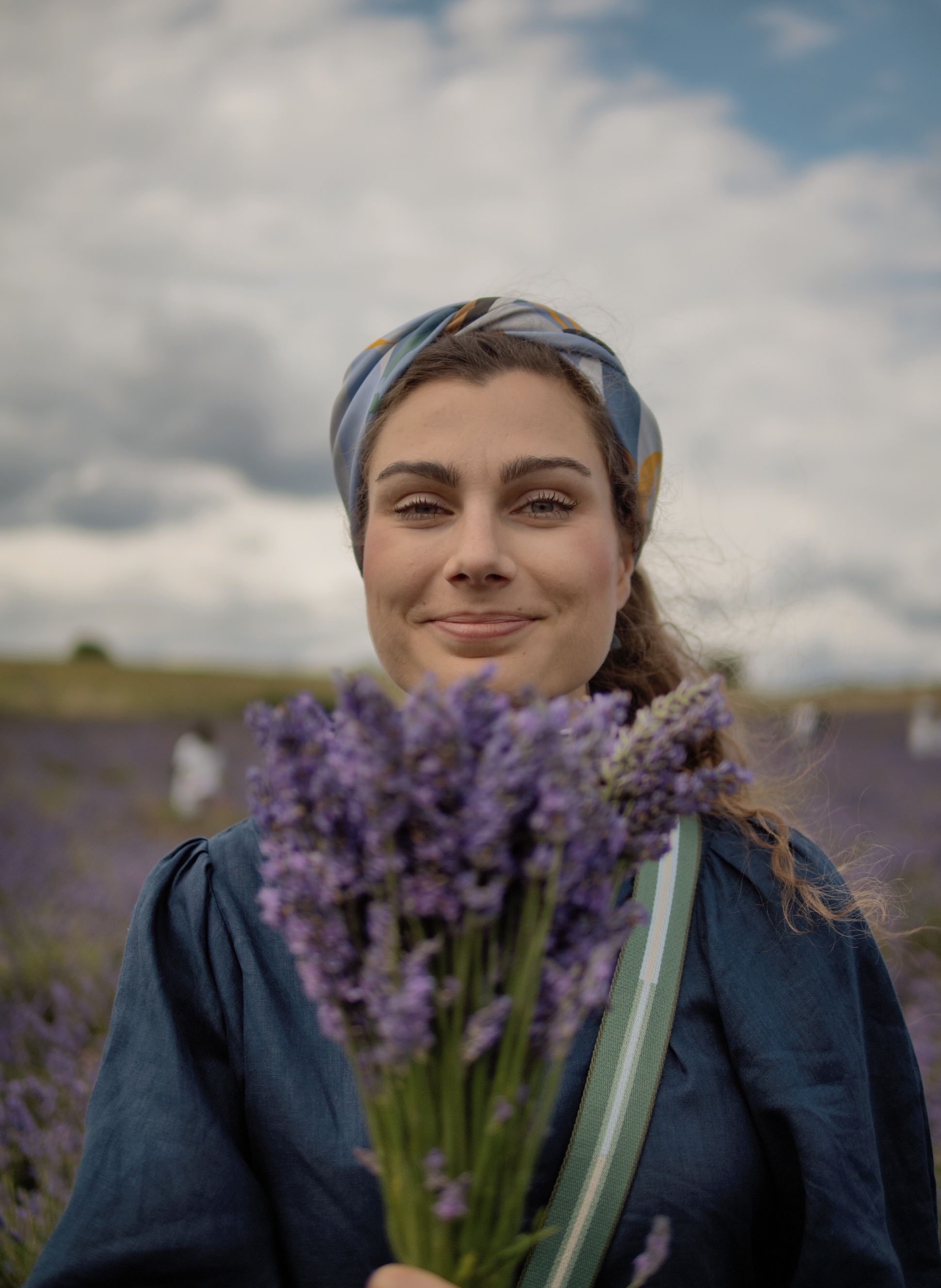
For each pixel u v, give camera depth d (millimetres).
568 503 1280
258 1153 1228
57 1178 2678
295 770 842
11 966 4836
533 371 1309
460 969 860
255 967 1292
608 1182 1167
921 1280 1379
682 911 1337
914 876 7141
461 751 785
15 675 41844
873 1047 1421
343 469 1620
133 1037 1244
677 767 963
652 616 1853
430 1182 843
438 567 1237
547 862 801
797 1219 1273
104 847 9938
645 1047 1237
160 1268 1111
